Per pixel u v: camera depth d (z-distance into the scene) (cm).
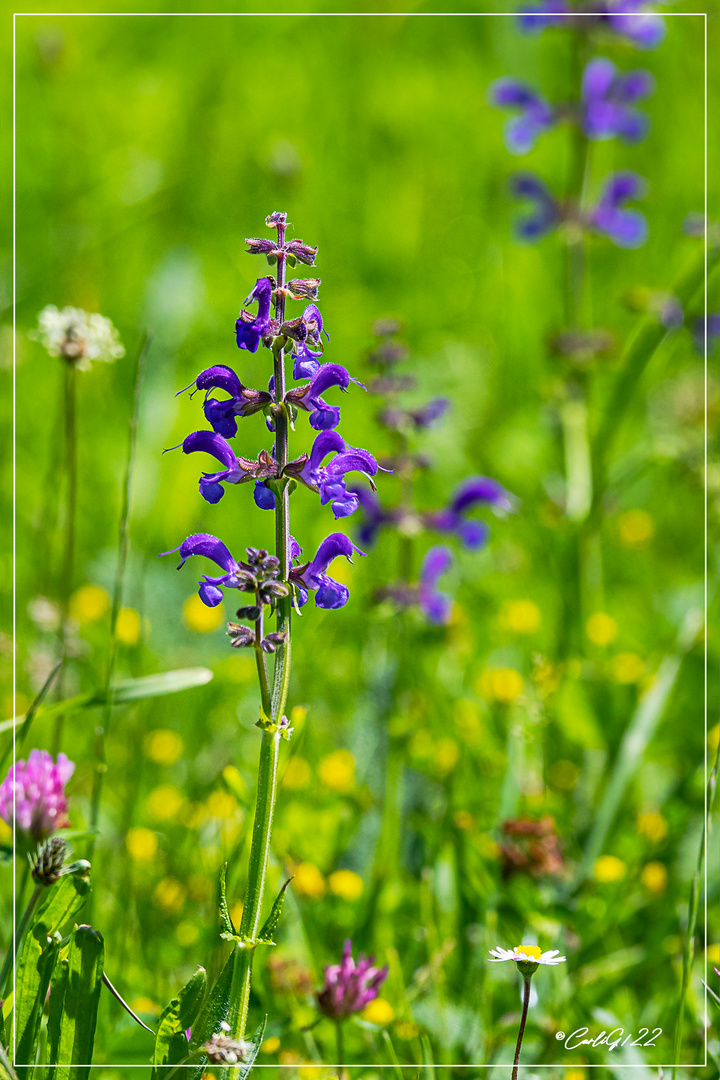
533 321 232
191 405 203
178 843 143
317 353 122
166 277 224
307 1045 130
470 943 135
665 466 197
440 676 159
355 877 138
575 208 193
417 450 195
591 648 161
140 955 135
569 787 149
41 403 206
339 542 120
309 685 155
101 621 164
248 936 119
